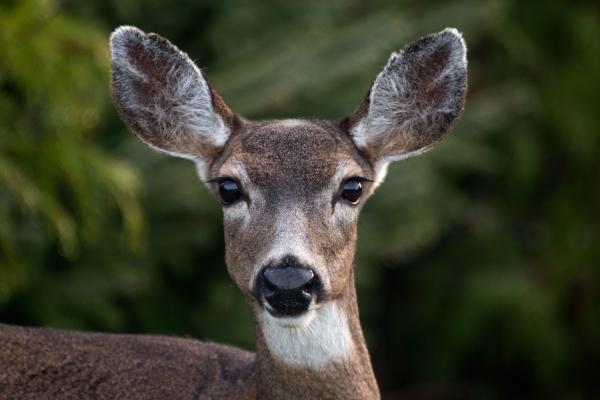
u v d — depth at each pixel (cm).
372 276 1398
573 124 1688
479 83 1711
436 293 1672
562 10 1738
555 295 1647
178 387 758
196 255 1350
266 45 1366
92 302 1224
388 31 1276
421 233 1350
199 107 783
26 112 1177
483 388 1698
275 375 721
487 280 1627
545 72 1736
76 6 1360
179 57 782
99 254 1242
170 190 1216
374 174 791
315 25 1416
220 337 1284
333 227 705
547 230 1720
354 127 767
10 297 1198
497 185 1717
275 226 685
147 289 1287
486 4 1446
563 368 1638
